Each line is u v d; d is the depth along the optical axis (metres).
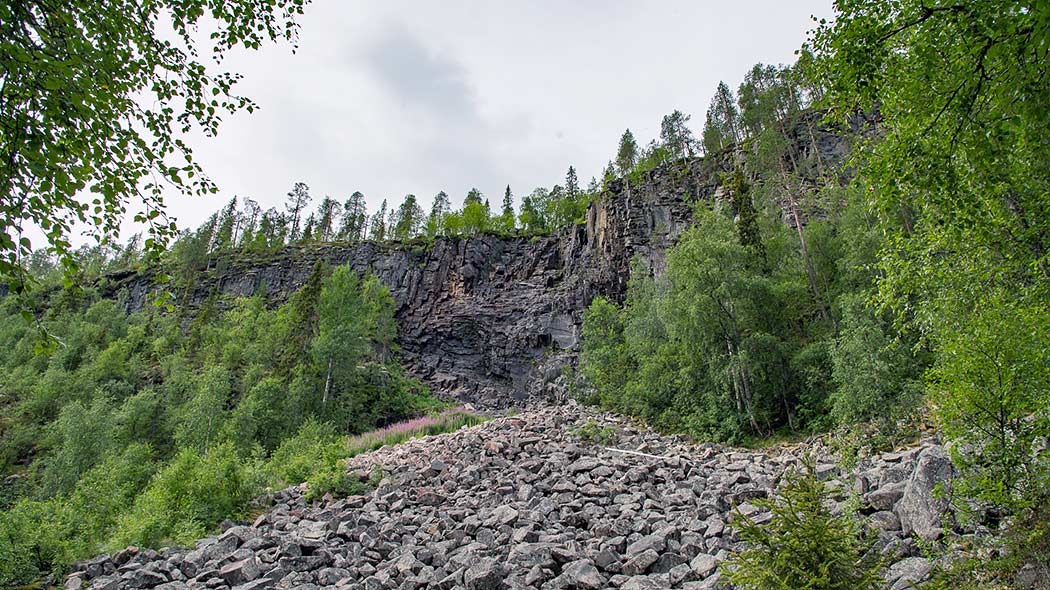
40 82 4.67
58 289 71.12
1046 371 6.52
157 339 57.81
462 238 70.06
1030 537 6.17
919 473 9.38
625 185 62.00
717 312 24.56
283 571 10.84
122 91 6.05
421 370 58.94
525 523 13.24
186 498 14.13
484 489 16.91
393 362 58.50
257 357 46.25
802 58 6.55
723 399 24.05
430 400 50.41
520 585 9.77
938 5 5.38
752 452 20.58
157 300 5.96
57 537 11.98
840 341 18.70
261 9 7.81
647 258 51.25
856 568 5.77
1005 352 6.75
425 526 13.49
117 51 6.21
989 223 7.47
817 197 32.97
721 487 14.38
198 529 13.06
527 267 65.88
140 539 12.39
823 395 21.55
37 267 75.06
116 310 71.81
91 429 32.38
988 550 6.95
